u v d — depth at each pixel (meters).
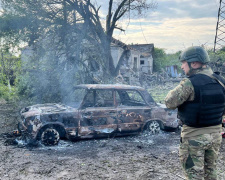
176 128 6.29
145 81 23.50
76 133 5.25
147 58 32.91
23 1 9.27
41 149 4.99
